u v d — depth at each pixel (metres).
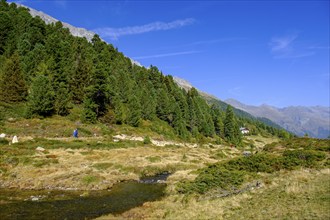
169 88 149.38
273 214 17.97
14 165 38.84
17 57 79.31
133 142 71.00
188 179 38.47
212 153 75.25
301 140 65.62
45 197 28.77
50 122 70.44
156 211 24.23
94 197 30.02
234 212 20.38
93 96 83.62
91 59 112.12
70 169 39.91
